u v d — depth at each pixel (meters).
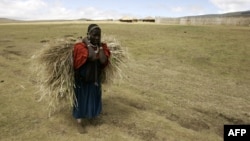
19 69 9.96
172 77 9.57
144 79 9.20
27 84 8.20
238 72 10.35
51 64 5.43
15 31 25.36
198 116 6.45
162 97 7.57
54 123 5.79
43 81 5.64
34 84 8.21
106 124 5.82
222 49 14.62
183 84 8.80
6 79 8.68
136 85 8.53
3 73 9.39
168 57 12.75
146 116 6.30
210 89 8.36
